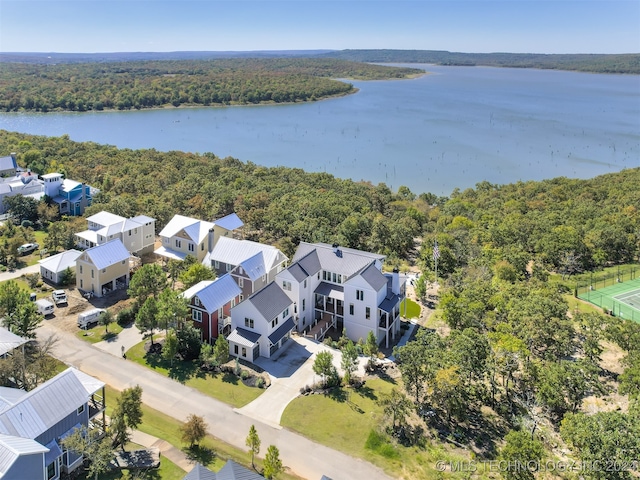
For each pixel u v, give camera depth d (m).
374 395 45.81
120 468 35.06
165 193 108.69
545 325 50.31
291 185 128.38
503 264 71.12
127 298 64.25
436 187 158.38
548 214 104.44
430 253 78.25
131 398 36.72
